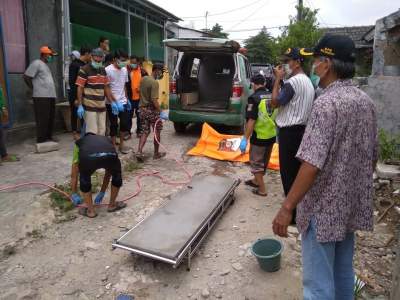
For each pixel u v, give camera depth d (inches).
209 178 188.9
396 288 96.3
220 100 354.9
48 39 306.8
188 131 349.7
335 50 77.2
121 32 527.5
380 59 275.0
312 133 74.6
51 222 158.4
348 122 74.8
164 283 121.6
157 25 596.1
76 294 116.6
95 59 226.1
